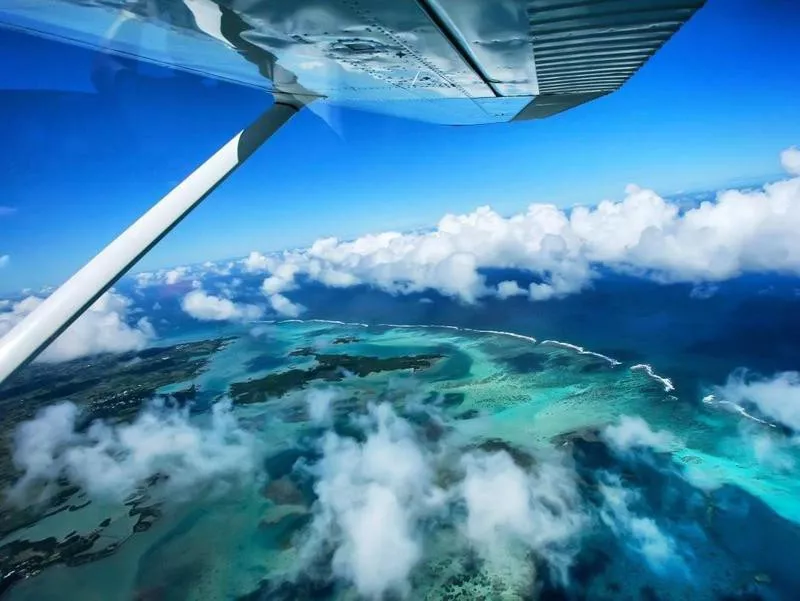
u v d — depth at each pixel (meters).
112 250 4.61
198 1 3.86
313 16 4.05
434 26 4.26
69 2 4.01
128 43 4.93
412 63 5.54
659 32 4.09
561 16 3.85
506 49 4.78
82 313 4.35
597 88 6.13
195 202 5.19
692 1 3.41
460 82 6.37
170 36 4.76
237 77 5.87
